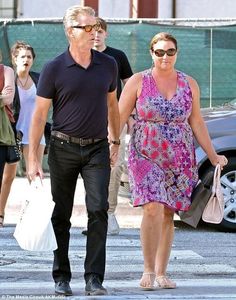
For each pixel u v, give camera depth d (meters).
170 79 8.48
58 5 24.28
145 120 8.44
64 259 8.16
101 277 8.05
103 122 8.03
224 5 23.69
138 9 21.91
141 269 9.95
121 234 12.47
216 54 17.16
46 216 7.80
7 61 17.02
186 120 8.52
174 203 8.43
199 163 12.48
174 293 8.51
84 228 12.95
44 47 17.12
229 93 17.20
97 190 7.96
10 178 12.59
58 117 8.01
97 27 8.29
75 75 7.89
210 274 9.73
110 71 8.05
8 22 17.05
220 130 12.88
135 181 8.38
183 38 17.12
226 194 12.78
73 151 8.00
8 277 9.36
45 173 16.41
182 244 11.79
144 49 17.03
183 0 23.58
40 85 7.95
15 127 12.24
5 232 12.50
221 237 12.45
